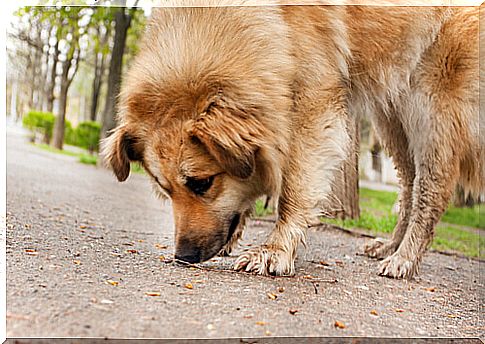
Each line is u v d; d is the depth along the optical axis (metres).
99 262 1.04
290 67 1.03
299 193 1.06
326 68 1.08
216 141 0.92
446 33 1.15
